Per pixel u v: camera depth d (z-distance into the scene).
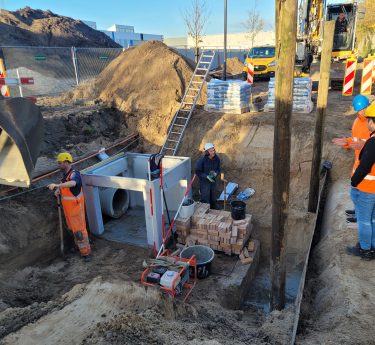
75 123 10.22
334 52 15.45
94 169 7.79
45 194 7.36
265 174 8.99
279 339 3.94
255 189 8.92
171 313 4.38
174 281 5.15
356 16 14.87
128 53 13.46
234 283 6.33
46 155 8.57
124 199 8.66
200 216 7.46
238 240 7.16
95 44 25.45
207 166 8.13
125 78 12.52
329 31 6.12
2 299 5.21
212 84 10.52
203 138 10.04
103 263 6.73
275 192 4.41
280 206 4.43
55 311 4.02
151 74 12.19
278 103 4.03
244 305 6.61
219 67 22.78
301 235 7.58
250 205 8.61
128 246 7.28
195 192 9.42
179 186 8.33
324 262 5.42
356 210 4.81
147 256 6.97
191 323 4.31
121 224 8.13
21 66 15.27
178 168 7.85
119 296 4.25
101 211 7.88
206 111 10.80
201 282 6.38
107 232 7.80
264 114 10.15
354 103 5.70
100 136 10.48
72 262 6.75
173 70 12.05
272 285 4.89
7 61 14.94
